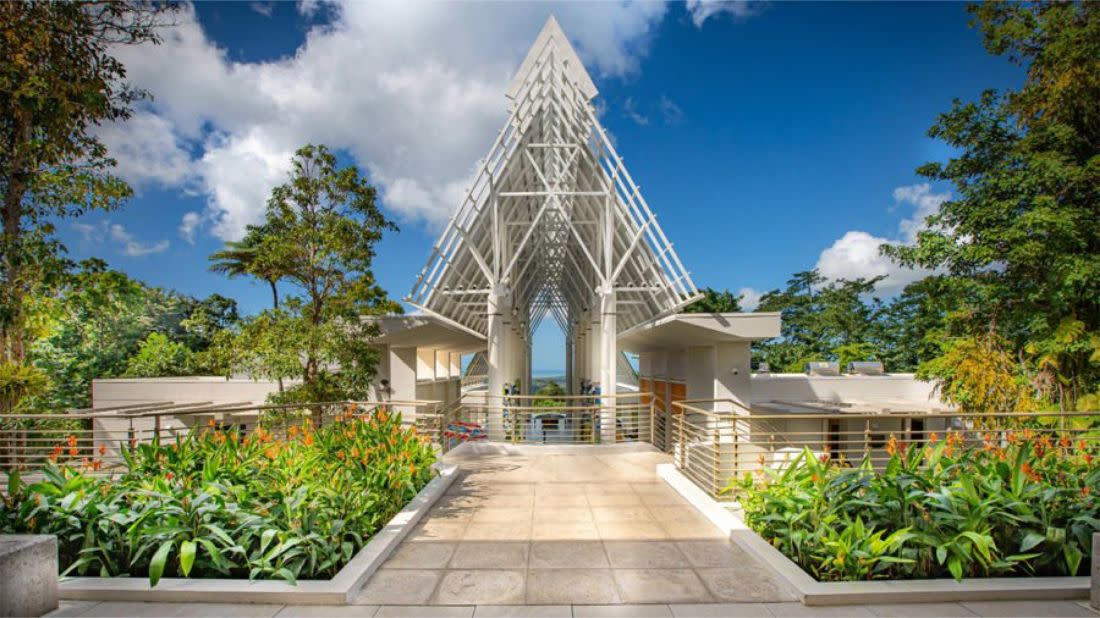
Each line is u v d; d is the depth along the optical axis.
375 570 4.13
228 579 3.68
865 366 19.31
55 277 9.76
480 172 13.04
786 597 3.66
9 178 9.57
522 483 7.35
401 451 6.27
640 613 3.41
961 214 12.48
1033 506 4.27
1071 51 10.81
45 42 8.64
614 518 5.65
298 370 9.56
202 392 15.70
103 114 9.78
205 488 4.27
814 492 4.48
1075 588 3.59
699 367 14.44
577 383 28.95
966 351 12.34
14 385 9.65
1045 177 10.88
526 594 3.72
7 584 3.06
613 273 14.34
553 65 13.29
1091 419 10.80
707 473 6.79
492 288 13.64
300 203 10.85
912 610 3.43
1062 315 11.83
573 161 14.13
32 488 4.05
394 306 13.72
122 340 24.05
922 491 4.29
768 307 34.97
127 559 3.88
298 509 4.10
